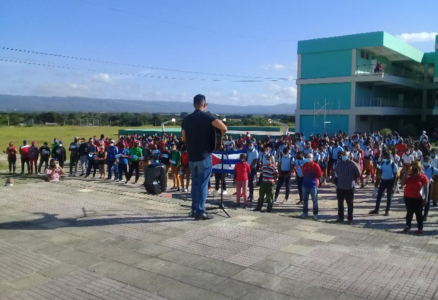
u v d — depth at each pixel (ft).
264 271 14.11
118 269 14.49
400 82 128.57
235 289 12.75
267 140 70.38
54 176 50.75
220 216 21.72
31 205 24.95
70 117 300.40
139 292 12.64
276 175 36.01
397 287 12.71
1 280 13.64
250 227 19.53
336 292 12.42
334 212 36.55
